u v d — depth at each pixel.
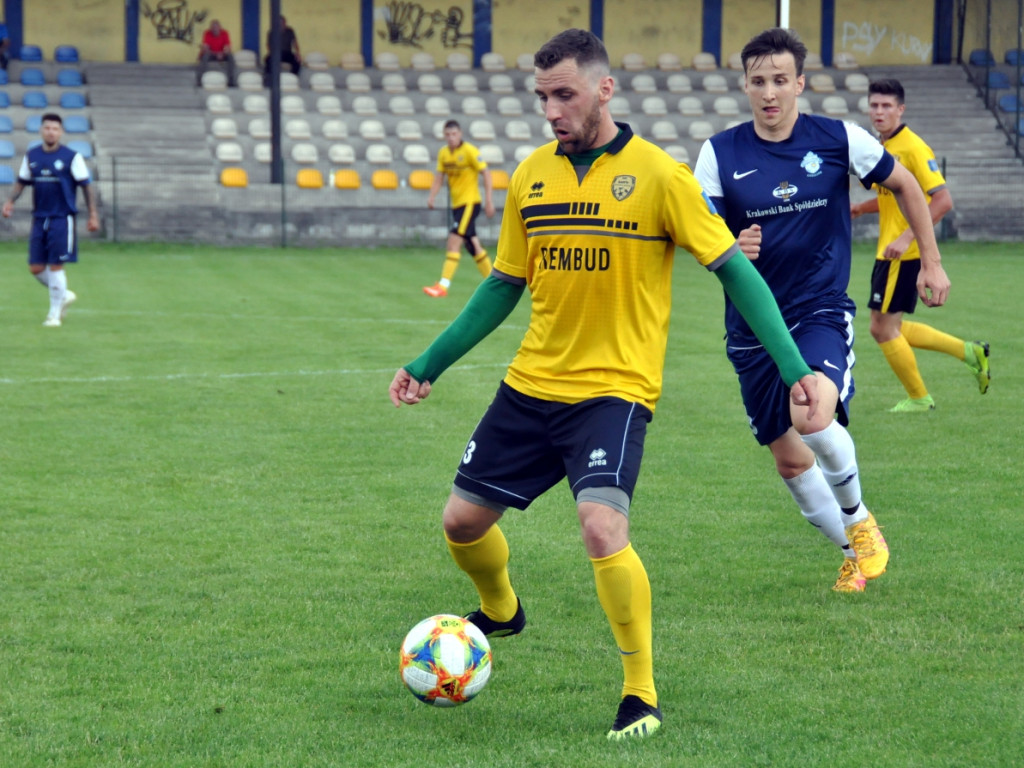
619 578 8.34
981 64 82.38
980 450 17.44
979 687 9.12
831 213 11.50
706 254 8.62
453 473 16.34
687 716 8.66
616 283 8.72
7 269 46.50
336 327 31.48
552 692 9.20
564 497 15.33
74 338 29.03
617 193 8.66
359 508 14.58
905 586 11.58
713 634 10.37
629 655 8.51
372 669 9.66
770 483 15.77
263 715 8.75
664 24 84.81
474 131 74.19
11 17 76.81
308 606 11.13
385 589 11.64
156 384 22.94
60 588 11.58
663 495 15.16
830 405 10.68
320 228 64.62
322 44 81.50
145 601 11.24
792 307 11.56
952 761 7.87
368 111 74.94
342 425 19.41
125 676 9.48
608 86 8.68
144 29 78.81
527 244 9.26
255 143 71.00
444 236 65.88
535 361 9.10
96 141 68.31
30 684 9.30
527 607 11.14
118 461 16.81
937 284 11.75
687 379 23.77
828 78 80.75
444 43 82.62
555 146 9.02
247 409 20.62
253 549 12.88
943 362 25.98
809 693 9.05
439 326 31.73
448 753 8.09
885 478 15.84
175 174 66.50
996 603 11.05
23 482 15.62
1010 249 60.50
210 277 45.78
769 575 12.02
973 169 69.75
